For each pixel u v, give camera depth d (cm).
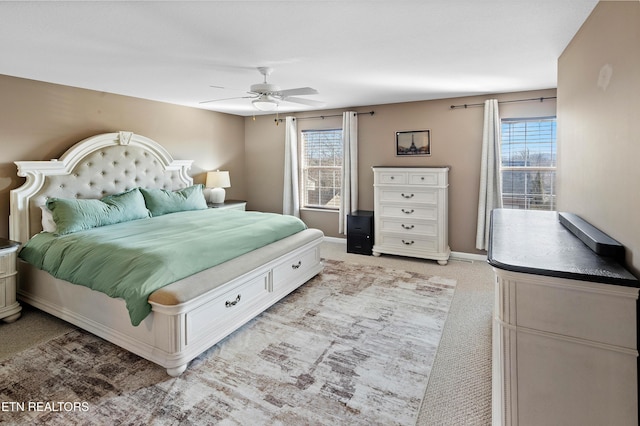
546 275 136
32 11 198
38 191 355
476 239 479
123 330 249
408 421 185
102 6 193
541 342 141
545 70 335
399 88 417
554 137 434
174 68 319
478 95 462
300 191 612
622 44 150
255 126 636
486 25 224
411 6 196
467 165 479
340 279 410
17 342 267
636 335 128
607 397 133
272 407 195
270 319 305
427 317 308
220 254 287
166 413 190
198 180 555
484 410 192
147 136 473
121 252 263
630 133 141
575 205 230
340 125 563
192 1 188
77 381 218
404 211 489
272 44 257
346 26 225
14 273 302
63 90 383
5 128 341
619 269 136
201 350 239
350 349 256
